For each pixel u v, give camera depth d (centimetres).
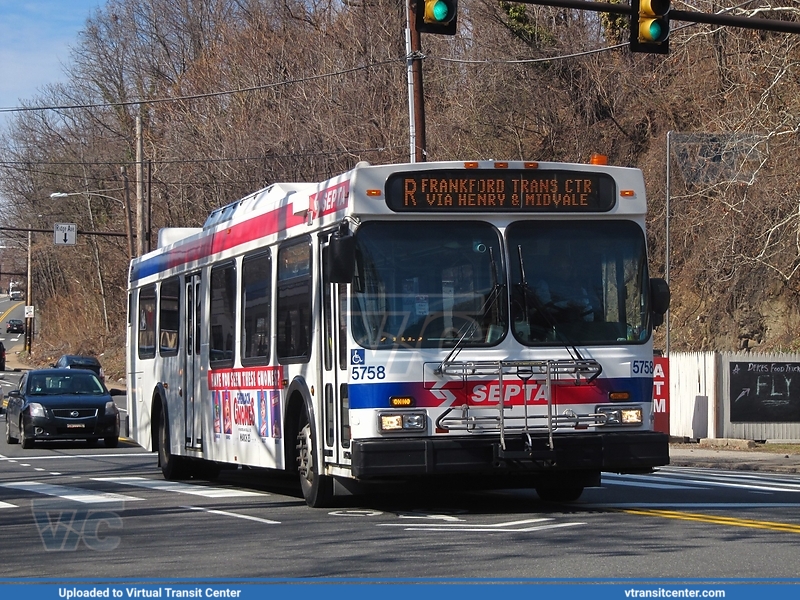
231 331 1869
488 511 1502
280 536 1282
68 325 10369
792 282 3669
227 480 2178
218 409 1927
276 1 6669
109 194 9094
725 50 3962
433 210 1416
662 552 1101
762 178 3522
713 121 3853
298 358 1570
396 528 1322
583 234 1454
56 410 3192
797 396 3170
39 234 10731
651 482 2025
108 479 2209
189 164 6544
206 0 8644
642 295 1459
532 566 1029
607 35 4850
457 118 5147
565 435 1403
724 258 3784
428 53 5497
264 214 1734
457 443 1367
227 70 6456
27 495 1856
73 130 9400
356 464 1354
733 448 3014
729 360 3178
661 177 4338
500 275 1419
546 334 1419
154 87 8744
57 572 1072
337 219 1444
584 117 4881
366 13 5834
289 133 5800
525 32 5025
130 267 2627
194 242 2103
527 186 1441
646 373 1444
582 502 1627
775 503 1598
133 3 8944
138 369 2494
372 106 5622
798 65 3256
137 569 1076
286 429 1617
